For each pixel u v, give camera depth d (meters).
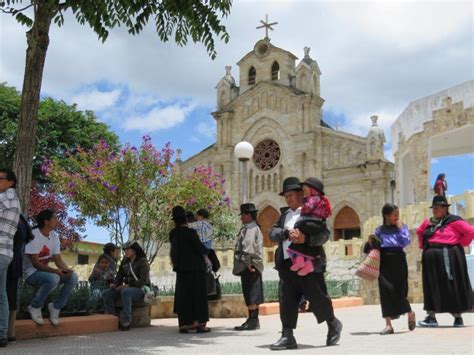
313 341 8.05
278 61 46.66
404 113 24.89
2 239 7.66
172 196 19.94
